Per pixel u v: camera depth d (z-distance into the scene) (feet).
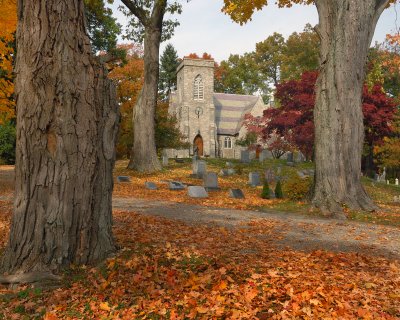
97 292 17.34
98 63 21.25
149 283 17.98
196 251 23.12
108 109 21.58
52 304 16.48
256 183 73.00
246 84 254.68
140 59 155.74
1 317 15.49
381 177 117.70
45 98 19.21
